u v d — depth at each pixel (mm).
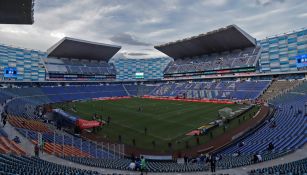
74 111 71125
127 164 27125
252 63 99688
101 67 137125
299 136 34719
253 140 38469
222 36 101312
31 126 42500
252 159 25562
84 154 31531
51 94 100938
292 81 83250
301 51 105250
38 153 26594
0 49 125688
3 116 41312
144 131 48094
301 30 105688
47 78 114312
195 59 128375
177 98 104688
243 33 97438
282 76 91812
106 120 58062
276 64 114562
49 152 28906
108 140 42438
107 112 69875
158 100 100625
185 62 131500
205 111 67562
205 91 103938
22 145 29766
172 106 79938
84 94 111500
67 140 38188
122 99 107375
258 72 99438
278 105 66188
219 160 28453
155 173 22484
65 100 99938
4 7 45656
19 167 19594
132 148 38469
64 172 19141
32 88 99000
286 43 110688
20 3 44625
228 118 54938
